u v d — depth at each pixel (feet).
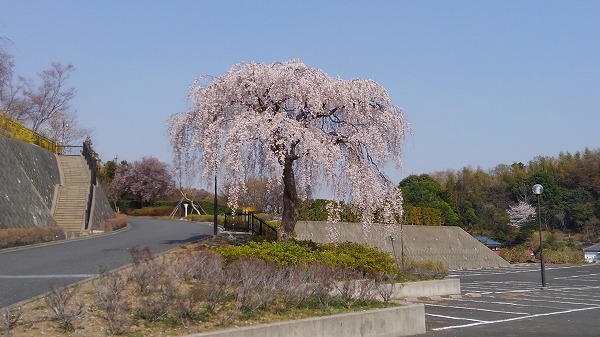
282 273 35.58
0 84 130.52
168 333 25.81
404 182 154.71
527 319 44.62
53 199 105.70
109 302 26.78
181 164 54.39
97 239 82.38
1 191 82.17
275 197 64.69
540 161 230.27
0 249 66.64
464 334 36.09
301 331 29.09
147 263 34.19
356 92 51.80
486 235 184.03
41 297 31.19
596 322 44.14
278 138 48.60
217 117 52.24
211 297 29.94
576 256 133.49
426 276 58.85
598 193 197.67
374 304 36.04
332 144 49.93
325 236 74.43
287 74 50.42
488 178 221.46
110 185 189.06
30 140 124.26
